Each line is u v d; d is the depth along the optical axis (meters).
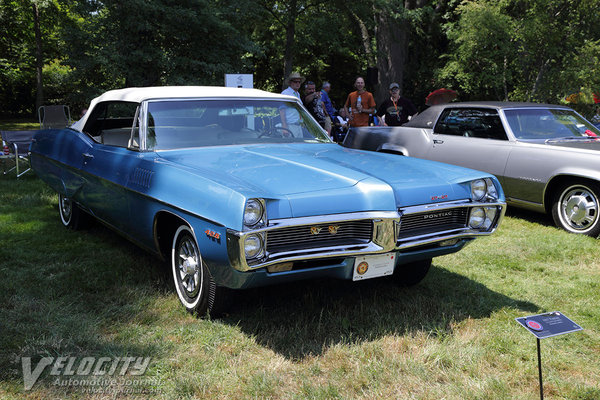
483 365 2.78
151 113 3.97
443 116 7.25
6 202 6.81
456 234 3.33
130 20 13.73
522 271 4.45
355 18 20.11
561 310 3.59
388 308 3.54
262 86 26.75
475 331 3.19
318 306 3.56
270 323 3.25
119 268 4.24
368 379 2.61
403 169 3.50
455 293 3.87
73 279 3.94
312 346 2.95
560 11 12.55
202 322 3.25
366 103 9.66
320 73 25.89
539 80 13.05
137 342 2.96
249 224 2.68
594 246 5.15
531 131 6.43
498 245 5.19
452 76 17.23
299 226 2.81
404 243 3.10
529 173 6.00
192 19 14.31
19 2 24.95
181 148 3.88
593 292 3.91
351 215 2.91
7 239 5.08
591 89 12.55
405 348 2.96
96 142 4.70
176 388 2.48
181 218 3.16
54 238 5.14
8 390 2.46
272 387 2.51
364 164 3.55
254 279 2.83
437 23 22.25
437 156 7.06
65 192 5.19
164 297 3.63
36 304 3.44
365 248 2.95
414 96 23.89
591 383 2.64
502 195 3.55
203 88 4.45
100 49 14.35
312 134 4.52
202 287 3.19
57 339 2.94
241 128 4.21
